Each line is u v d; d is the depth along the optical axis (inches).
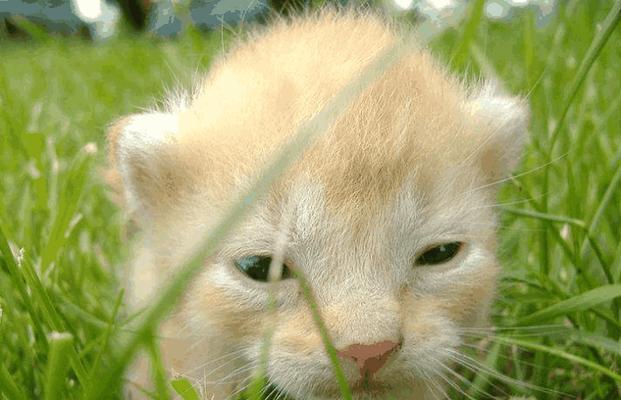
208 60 11.9
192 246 8.2
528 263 9.8
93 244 10.8
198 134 8.6
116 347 8.1
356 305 7.8
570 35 15.6
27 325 8.5
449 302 8.2
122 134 8.7
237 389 8.4
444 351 8.1
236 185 8.2
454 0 10.1
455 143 8.4
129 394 8.5
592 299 8.3
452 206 8.2
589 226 9.4
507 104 8.9
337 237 7.9
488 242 8.4
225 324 8.1
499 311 9.6
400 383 8.0
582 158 10.8
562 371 8.8
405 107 8.2
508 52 18.3
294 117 8.2
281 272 8.0
